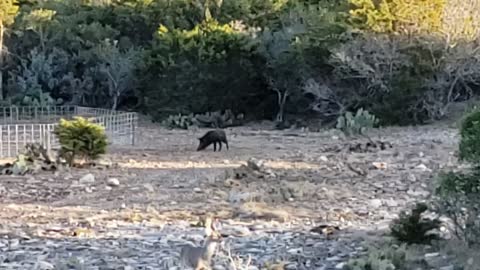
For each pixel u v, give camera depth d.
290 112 49.03
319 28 46.97
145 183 22.47
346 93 45.59
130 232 15.23
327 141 35.53
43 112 50.50
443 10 44.56
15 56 55.94
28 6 60.75
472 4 44.75
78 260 12.58
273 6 56.62
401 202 18.67
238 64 49.97
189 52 49.94
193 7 57.44
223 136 32.16
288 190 19.86
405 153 29.03
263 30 52.88
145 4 57.94
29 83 53.28
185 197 19.88
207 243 11.81
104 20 59.09
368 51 44.06
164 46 50.91
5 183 22.73
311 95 48.00
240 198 19.20
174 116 48.03
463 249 12.25
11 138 33.88
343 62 44.19
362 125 38.81
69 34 55.81
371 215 17.02
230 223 16.19
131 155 29.95
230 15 56.75
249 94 50.28
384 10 44.41
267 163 26.77
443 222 13.58
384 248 12.62
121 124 36.38
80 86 53.81
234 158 28.86
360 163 26.28
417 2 44.06
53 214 17.69
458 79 45.38
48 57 54.66
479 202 12.20
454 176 12.27
